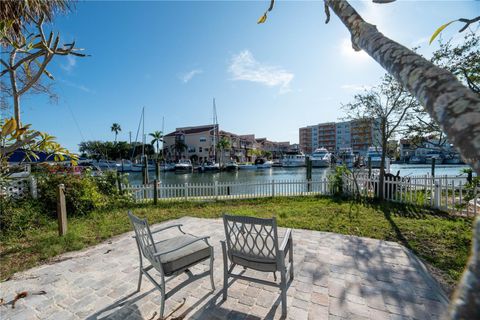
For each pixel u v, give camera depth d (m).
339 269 3.21
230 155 55.19
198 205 8.10
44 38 3.36
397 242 4.13
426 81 0.58
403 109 7.95
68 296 2.72
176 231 5.06
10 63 3.76
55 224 5.45
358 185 8.52
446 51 6.09
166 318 2.34
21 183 6.18
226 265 2.61
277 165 50.62
